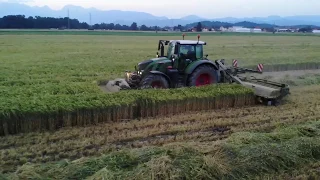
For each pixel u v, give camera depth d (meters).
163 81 12.18
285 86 12.26
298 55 29.05
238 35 73.12
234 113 11.01
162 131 9.07
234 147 7.41
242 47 38.84
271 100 12.05
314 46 41.59
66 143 8.06
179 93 11.28
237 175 6.53
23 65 20.12
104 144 8.22
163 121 9.91
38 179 6.04
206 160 6.74
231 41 51.22
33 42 41.31
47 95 10.89
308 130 8.86
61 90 12.41
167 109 10.77
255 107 11.83
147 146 7.79
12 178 6.03
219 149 7.27
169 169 6.35
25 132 8.89
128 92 11.01
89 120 9.65
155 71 12.10
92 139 8.37
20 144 8.05
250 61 24.08
